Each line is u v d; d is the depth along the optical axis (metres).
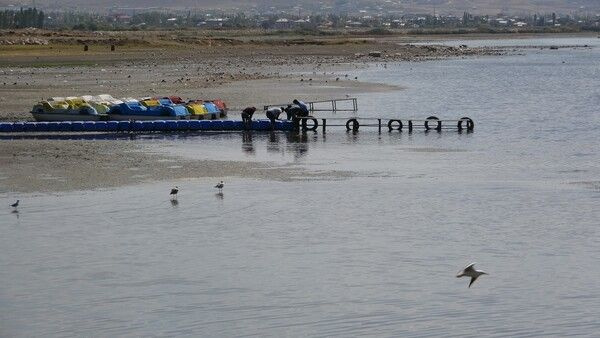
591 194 48.44
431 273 35.59
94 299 33.16
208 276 35.31
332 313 31.77
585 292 33.66
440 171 54.72
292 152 61.38
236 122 70.75
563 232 41.12
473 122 74.44
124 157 58.31
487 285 34.31
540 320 31.25
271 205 45.66
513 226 42.06
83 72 132.25
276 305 32.50
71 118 73.81
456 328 30.56
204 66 151.00
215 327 30.77
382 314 31.70
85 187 49.25
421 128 73.06
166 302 32.88
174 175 52.69
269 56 187.25
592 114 83.50
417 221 42.81
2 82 112.56
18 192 48.09
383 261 36.94
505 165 56.88
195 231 41.12
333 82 117.81
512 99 98.19
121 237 40.22
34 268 36.28
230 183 50.69
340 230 41.25
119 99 84.25
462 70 151.25
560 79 131.00
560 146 64.38
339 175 53.25
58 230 41.19
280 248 38.69
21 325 31.00
